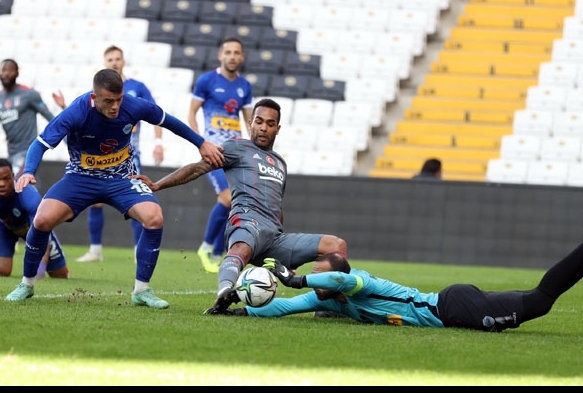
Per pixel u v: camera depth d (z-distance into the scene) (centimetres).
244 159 2145
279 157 2189
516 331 1934
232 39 3497
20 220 2811
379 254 4778
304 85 5694
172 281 3006
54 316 1848
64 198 2119
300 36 6012
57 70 5734
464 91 5838
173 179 2158
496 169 5197
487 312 1828
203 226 4838
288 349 1551
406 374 1392
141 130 5303
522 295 1828
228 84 3500
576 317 2311
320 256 2059
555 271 1808
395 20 6122
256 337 1650
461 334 1783
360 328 1814
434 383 1334
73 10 6247
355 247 4784
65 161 4794
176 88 5662
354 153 5338
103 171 2123
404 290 1894
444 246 4756
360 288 1853
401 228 4769
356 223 4781
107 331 1664
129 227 4909
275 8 6197
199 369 1369
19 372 1308
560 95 5597
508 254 4731
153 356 1452
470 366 1470
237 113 3522
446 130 5622
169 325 1758
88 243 4959
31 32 6109
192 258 4222
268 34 5994
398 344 1634
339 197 4788
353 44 5994
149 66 5850
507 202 4731
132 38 6019
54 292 2450
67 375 1299
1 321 1750
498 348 1639
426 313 1867
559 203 4706
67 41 5953
